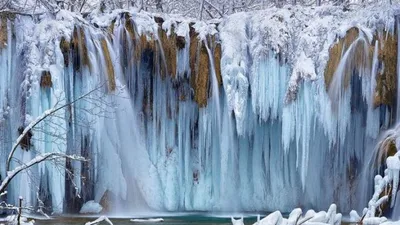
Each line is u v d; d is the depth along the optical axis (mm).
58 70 25797
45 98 25469
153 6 36219
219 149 29219
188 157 29344
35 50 25859
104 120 27438
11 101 25547
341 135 27766
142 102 28812
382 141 26875
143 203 28797
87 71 26766
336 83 27625
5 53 25531
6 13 25703
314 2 36406
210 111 28953
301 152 28344
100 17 28500
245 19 29219
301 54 28250
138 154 28688
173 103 29062
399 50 27469
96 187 27641
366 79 27516
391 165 24422
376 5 28703
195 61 28922
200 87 28875
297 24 28859
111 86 27438
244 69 28609
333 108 27578
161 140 29109
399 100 27328
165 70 28859
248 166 29594
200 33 29047
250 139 29391
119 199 28109
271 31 28734
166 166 29203
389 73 27422
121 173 28094
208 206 29484
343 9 29828
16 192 24984
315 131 28188
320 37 28219
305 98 27812
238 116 28344
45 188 25391
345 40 27781
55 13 27031
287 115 27969
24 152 24906
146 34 28547
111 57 27703
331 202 28891
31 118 25078
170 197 29219
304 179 27984
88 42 27016
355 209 28281
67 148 25797
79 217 25031
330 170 28672
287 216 27328
